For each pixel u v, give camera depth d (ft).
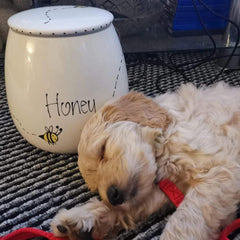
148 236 0.77
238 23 1.49
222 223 0.74
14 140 1.12
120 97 0.88
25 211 0.85
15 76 0.90
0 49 1.56
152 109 0.83
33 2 1.45
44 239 0.79
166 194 0.78
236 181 0.74
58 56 0.85
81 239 0.75
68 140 0.95
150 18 1.58
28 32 0.84
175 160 0.78
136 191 0.73
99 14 0.93
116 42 0.94
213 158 0.76
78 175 0.97
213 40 1.47
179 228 0.71
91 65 0.87
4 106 1.31
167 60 1.67
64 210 0.79
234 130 0.80
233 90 0.96
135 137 0.76
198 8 1.50
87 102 0.90
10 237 0.76
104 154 0.78
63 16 0.91
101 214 0.77
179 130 0.80
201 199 0.73
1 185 0.94
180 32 1.57
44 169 0.99
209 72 1.53
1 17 1.53
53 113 0.90
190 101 0.87
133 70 1.58
